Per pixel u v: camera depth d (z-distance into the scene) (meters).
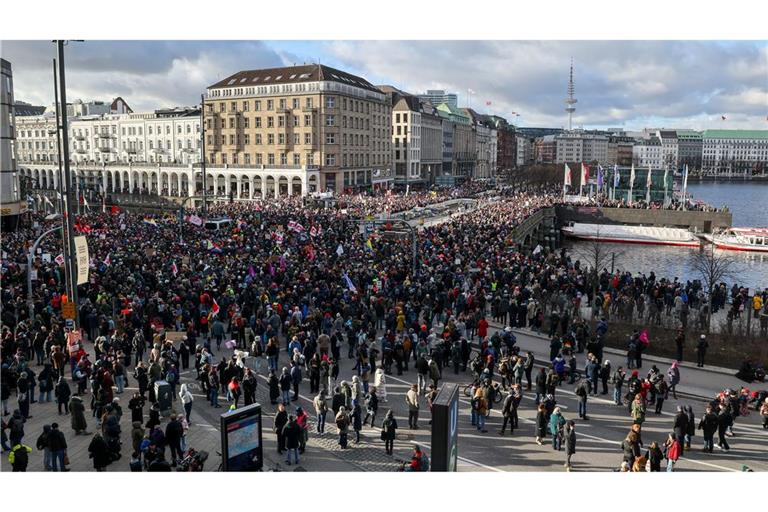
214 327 32.31
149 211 133.25
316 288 36.97
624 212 116.62
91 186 152.62
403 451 21.69
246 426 17.73
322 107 125.88
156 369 24.64
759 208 187.62
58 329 28.50
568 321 34.84
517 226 75.00
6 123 70.94
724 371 31.56
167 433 19.64
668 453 19.66
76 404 21.70
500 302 38.47
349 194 125.56
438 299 37.62
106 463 18.94
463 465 20.34
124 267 40.91
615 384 26.66
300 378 26.38
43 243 54.78
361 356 27.58
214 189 136.62
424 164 189.12
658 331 36.78
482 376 25.84
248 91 132.00
